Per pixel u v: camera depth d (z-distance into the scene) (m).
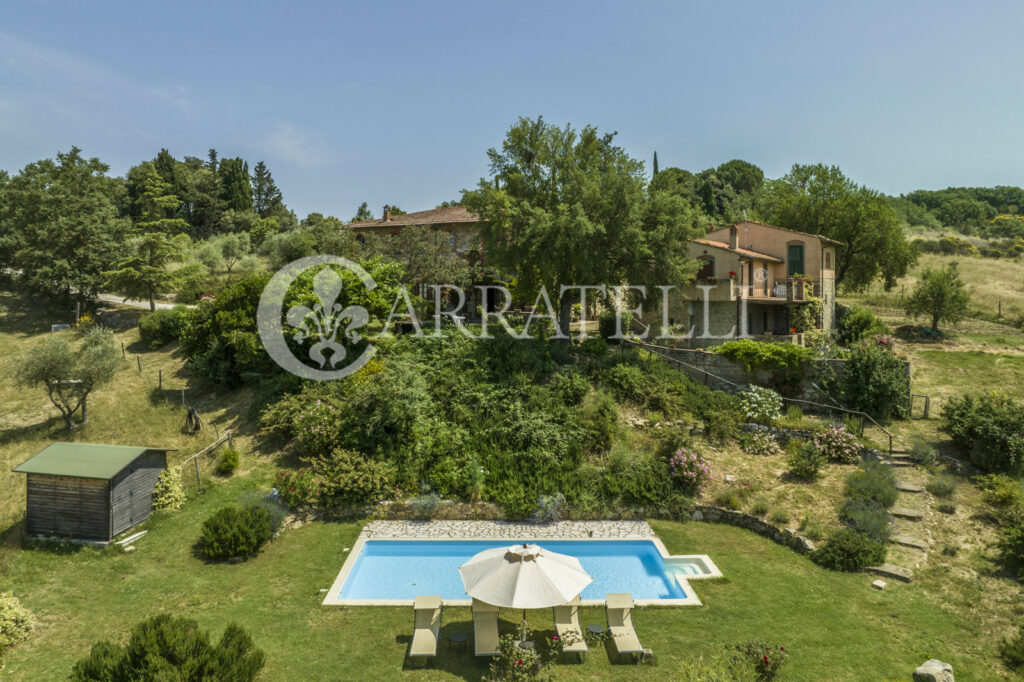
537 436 19.73
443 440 19.75
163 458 17.89
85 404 23.27
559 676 10.51
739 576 14.41
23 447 21.17
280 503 17.78
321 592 13.60
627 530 17.09
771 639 11.73
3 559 14.50
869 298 47.03
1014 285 48.31
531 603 10.55
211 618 12.37
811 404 23.16
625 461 19.05
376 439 19.89
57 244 38.31
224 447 20.97
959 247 66.31
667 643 11.63
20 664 10.75
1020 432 18.34
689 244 31.02
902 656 11.20
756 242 35.59
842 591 13.64
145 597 13.19
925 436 20.89
